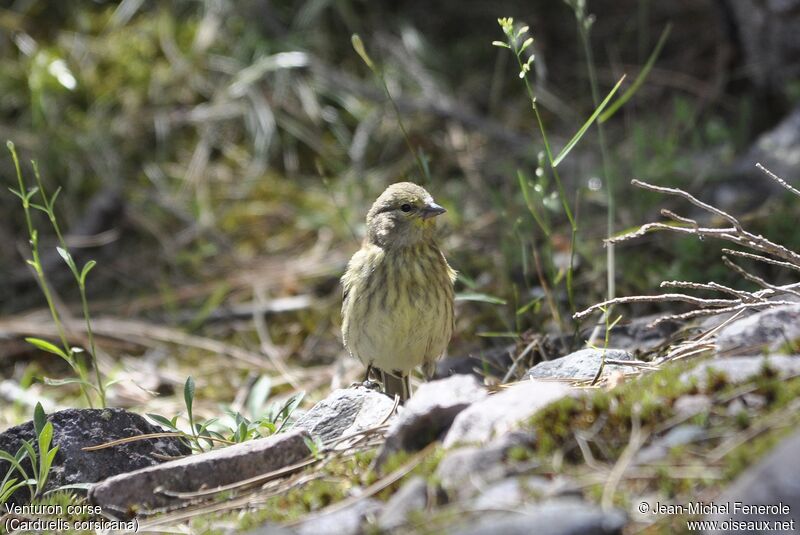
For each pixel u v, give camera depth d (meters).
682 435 5.38
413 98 15.45
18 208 14.55
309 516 5.79
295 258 13.70
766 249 7.12
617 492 5.13
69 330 12.50
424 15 16.62
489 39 16.39
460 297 9.49
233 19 16.38
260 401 9.11
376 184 14.51
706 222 11.55
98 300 13.41
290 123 15.34
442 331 9.42
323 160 15.12
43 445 6.77
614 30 16.11
